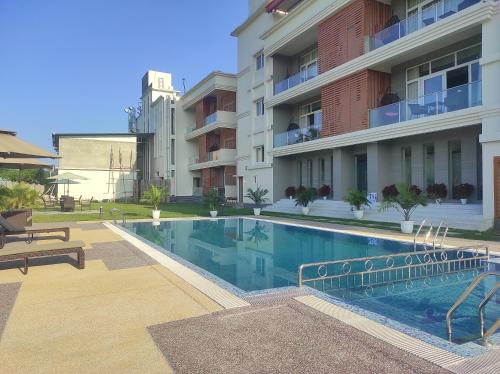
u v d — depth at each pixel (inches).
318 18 799.7
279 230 559.2
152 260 294.0
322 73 804.0
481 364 120.3
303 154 932.6
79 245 265.6
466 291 157.6
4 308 176.9
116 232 482.6
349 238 465.1
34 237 432.1
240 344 135.6
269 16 1023.0
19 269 262.1
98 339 140.7
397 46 629.0
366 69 697.6
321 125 816.9
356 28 714.2
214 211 768.3
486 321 184.2
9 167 461.7
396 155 699.4
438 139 635.5
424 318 190.1
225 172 1277.1
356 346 133.6
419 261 327.0
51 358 125.4
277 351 129.8
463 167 600.4
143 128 1990.7
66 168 1518.2
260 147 1072.2
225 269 312.8
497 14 485.1
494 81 485.4
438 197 609.6
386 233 479.8
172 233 532.7
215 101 1437.0
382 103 699.4
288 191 956.6
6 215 439.5
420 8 662.5
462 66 586.6
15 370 117.1
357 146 776.9
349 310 173.8
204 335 144.0
